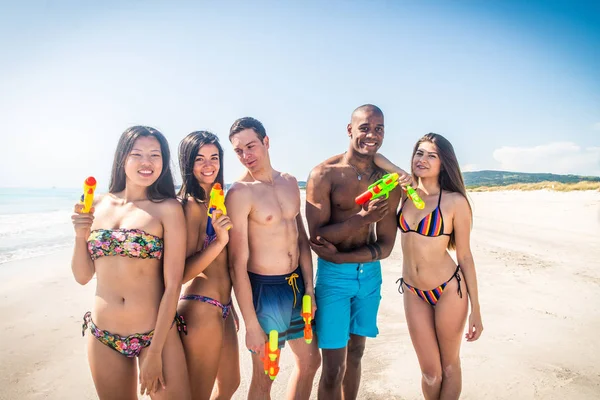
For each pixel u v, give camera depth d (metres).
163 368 2.93
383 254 3.86
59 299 6.92
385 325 5.81
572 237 12.22
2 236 13.95
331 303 3.70
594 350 4.93
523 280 7.79
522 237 12.34
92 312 3.00
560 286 7.41
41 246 11.92
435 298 3.65
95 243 2.91
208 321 3.24
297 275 3.56
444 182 3.73
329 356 3.64
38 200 41.56
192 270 3.13
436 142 3.68
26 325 5.77
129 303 2.90
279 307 3.41
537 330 5.52
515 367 4.55
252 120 3.55
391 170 3.94
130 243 2.87
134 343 2.91
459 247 3.69
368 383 4.32
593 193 22.28
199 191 3.42
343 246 3.91
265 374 3.38
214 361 3.31
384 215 3.62
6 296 7.00
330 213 3.96
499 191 32.41
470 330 3.61
